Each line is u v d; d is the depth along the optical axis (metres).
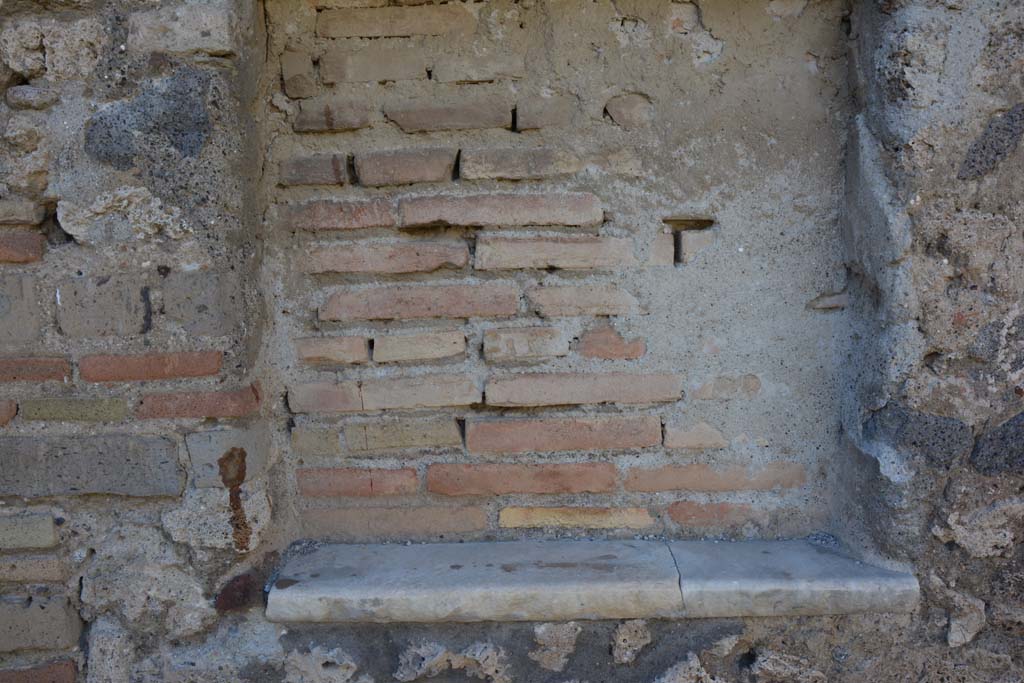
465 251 1.61
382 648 1.51
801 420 1.63
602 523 1.66
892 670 1.50
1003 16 1.38
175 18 1.39
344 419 1.65
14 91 1.41
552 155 1.59
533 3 1.57
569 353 1.62
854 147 1.53
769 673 1.50
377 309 1.62
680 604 1.46
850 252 1.56
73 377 1.47
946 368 1.45
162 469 1.48
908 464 1.46
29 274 1.46
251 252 1.53
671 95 1.58
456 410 1.65
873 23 1.46
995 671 1.50
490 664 1.51
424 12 1.58
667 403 1.63
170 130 1.41
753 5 1.55
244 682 1.51
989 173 1.41
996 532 1.47
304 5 1.58
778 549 1.59
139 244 1.44
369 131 1.61
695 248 1.61
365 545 1.66
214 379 1.48
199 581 1.50
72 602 1.50
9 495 1.48
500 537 1.67
